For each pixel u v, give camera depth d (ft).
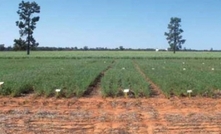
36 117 39.96
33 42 281.13
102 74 93.40
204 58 208.64
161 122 37.91
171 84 60.54
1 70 100.22
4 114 41.57
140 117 40.06
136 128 35.60
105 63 142.51
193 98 52.80
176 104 47.83
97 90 62.28
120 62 154.51
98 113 41.98
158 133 33.99
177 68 110.73
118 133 34.01
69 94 53.47
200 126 36.47
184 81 67.00
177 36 383.65
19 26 275.59
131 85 61.82
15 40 277.44
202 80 70.33
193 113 42.06
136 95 52.95
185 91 54.90
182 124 37.14
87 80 66.59
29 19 277.85
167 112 42.75
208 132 34.47
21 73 85.61
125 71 95.30
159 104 47.83
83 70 96.12
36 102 49.19
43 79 69.97
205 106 46.68
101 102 49.14
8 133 33.91
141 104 47.85
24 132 34.30
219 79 71.97
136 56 225.97
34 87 58.70
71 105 47.19
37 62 153.17
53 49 512.63
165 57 214.90
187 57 216.74
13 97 53.62
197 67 123.54
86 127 35.99
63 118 39.47
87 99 51.90
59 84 60.85
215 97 53.83
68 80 67.72
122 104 47.67
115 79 71.00
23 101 49.75
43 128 35.60
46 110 43.65
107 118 39.47
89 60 173.37
